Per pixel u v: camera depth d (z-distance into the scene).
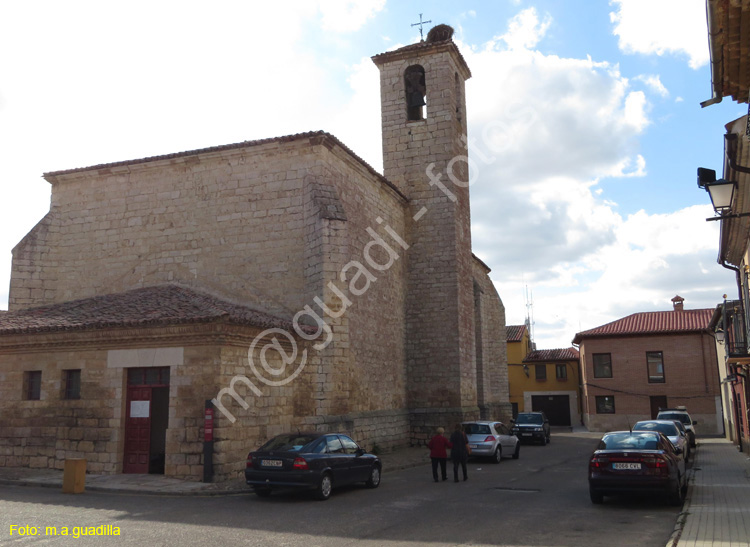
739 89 9.77
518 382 51.47
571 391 49.94
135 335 16.61
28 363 18.06
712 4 7.89
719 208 11.41
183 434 15.71
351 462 14.22
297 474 12.63
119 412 16.62
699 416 39.78
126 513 11.25
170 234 23.47
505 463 22.27
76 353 17.48
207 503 12.56
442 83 30.09
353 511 11.59
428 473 18.92
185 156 23.41
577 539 9.17
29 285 23.84
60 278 24.44
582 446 30.78
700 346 40.47
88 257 24.31
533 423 32.19
